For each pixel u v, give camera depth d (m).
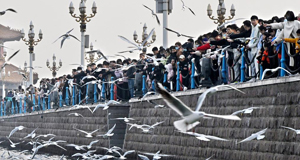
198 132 56.16
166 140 62.31
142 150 67.44
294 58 45.97
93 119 79.69
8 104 128.75
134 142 69.75
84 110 83.31
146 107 68.38
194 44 63.97
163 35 76.94
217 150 52.62
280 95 45.03
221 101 53.44
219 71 57.09
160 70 66.38
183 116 22.12
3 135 125.62
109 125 73.50
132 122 71.19
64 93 95.81
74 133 86.50
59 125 93.56
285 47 45.69
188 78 61.97
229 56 54.25
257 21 51.00
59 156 88.69
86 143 81.19
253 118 48.12
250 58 52.94
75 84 87.44
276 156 44.34
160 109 64.62
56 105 98.00
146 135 67.06
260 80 47.50
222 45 54.00
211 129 54.03
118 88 76.88
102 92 79.81
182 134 59.03
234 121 50.56
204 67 56.66
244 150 48.53
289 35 45.78
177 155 59.59
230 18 89.12
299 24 45.81
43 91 105.88
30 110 114.38
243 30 56.16
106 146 74.06
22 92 121.31
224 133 51.88
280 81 44.97
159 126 64.38
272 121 45.53
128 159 70.56
